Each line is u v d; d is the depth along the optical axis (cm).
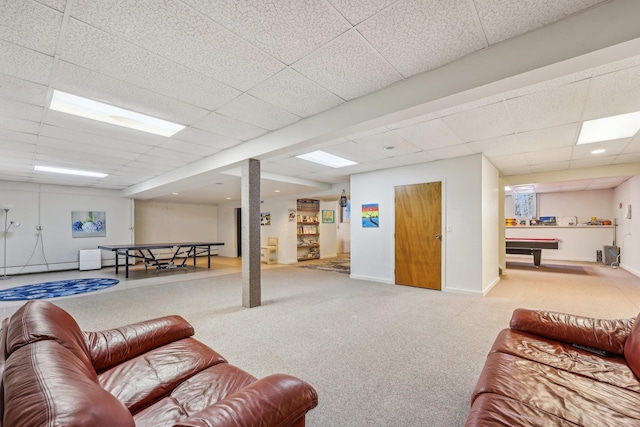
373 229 592
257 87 243
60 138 367
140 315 368
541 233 942
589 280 580
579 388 126
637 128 335
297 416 102
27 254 722
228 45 186
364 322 336
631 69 205
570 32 163
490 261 512
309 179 705
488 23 167
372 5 152
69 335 129
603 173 542
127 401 123
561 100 258
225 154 430
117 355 157
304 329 313
